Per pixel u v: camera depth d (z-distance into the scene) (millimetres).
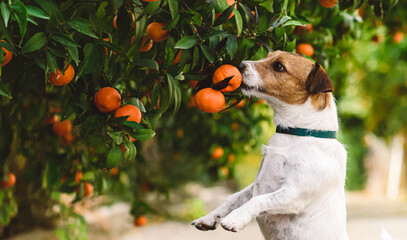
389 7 1457
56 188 1829
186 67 1298
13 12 1016
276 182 1298
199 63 1249
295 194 1253
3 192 2066
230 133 2180
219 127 2158
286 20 1255
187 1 1209
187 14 1182
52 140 1771
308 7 1568
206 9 1200
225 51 1241
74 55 1109
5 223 2109
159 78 1300
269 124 2230
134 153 1172
